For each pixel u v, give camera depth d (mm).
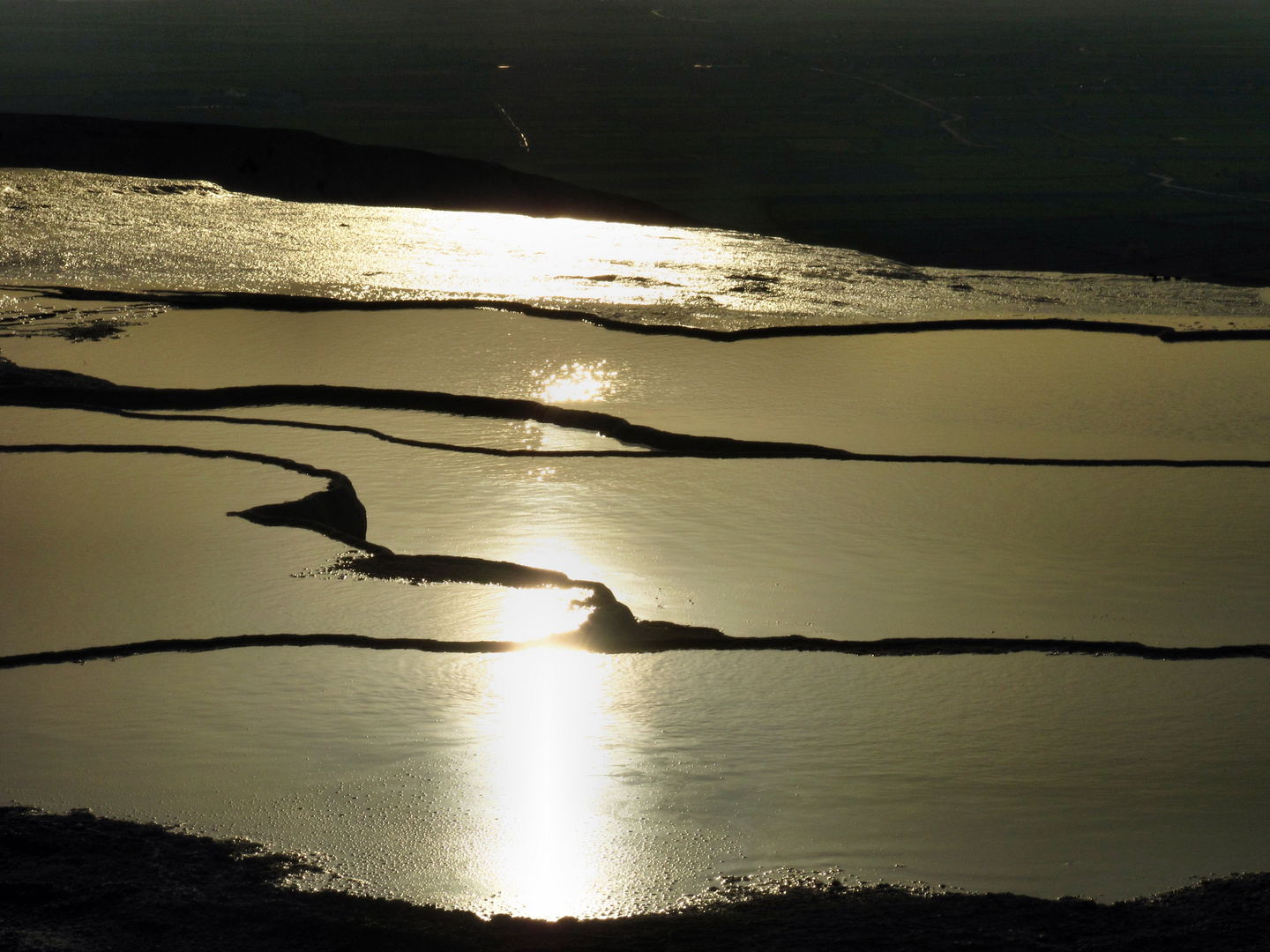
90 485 26266
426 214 61031
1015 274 54250
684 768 15555
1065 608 22016
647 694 18047
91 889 11422
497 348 38406
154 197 60781
